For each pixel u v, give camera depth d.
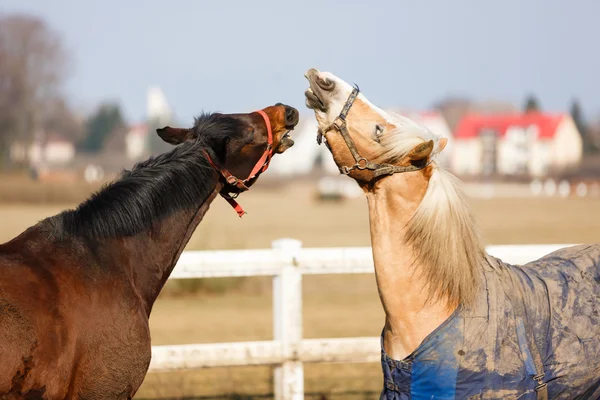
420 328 5.59
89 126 145.88
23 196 57.50
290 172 131.88
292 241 8.18
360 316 16.30
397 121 5.78
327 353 8.10
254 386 10.16
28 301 5.21
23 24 106.69
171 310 17.03
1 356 5.00
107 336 5.54
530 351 5.46
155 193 6.01
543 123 138.50
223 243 20.55
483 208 54.94
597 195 81.88
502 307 5.51
